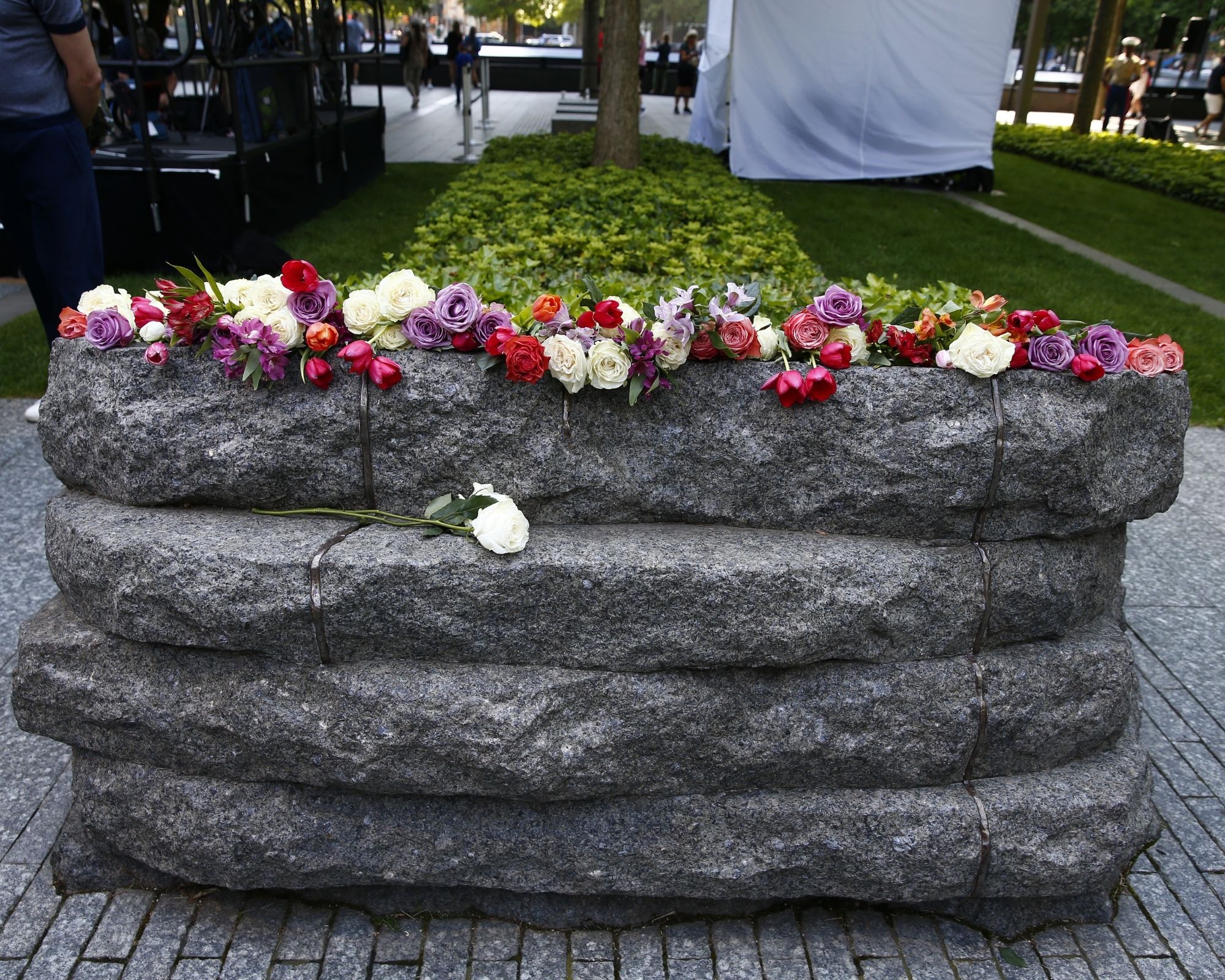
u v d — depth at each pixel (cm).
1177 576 435
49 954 237
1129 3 3616
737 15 1240
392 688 217
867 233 1057
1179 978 241
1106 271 971
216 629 215
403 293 227
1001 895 243
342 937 244
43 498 454
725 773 233
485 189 716
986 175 1412
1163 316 820
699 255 498
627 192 708
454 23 2364
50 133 444
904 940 249
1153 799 300
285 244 896
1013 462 227
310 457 227
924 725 235
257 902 253
